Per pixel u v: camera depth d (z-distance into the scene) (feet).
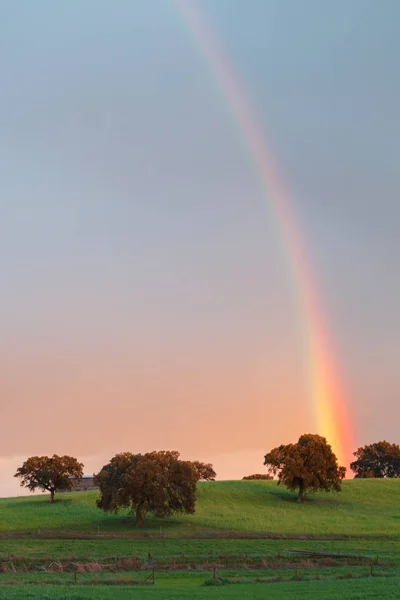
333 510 436.76
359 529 365.61
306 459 466.29
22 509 427.74
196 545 289.12
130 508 421.18
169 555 253.85
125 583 178.91
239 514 414.41
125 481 372.58
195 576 196.44
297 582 176.55
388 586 157.38
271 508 438.81
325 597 138.92
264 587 164.45
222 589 160.56
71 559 239.91
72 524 379.55
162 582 182.60
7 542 299.17
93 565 215.72
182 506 387.34
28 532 352.49
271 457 466.29
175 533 349.82
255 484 525.75
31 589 153.89
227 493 485.56
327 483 463.01
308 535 340.59
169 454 394.11
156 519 394.52
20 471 456.45
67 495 489.67
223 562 230.68
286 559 239.09
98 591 152.46
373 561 234.58
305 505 453.17
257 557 243.81
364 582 170.71
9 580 181.37
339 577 189.26
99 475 384.27
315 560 235.61
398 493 497.05
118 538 323.98
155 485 373.40
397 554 258.98
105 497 379.14
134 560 230.68
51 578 188.14
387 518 406.62
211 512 419.54
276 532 356.79
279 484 514.27
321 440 469.57
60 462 460.55
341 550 271.90
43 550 271.90
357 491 501.97
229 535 340.18
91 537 329.31
